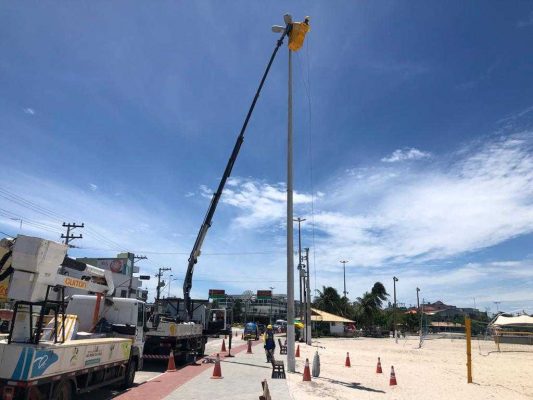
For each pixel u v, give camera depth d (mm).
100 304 14852
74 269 11336
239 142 27219
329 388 15125
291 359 18891
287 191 20750
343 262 92938
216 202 26688
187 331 22094
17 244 8656
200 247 26625
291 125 21438
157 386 14156
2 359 8258
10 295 8633
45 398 8875
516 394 17047
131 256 60219
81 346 10117
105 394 12547
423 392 16234
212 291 71312
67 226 43406
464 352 42156
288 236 20125
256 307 129000
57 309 9641
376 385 17188
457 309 178375
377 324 100625
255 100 27219
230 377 16703
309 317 45875
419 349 44500
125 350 13117
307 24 21953
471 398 15539
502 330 63000
